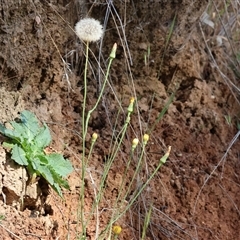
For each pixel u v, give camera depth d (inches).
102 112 17.2
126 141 16.6
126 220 14.5
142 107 18.0
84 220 13.6
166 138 17.7
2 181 12.6
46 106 16.1
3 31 14.8
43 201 13.4
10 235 11.9
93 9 17.4
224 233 15.9
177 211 15.8
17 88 15.9
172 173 16.6
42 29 15.6
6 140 13.4
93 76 17.6
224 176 17.6
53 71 16.4
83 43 17.0
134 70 18.6
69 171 13.6
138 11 17.7
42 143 13.7
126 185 15.4
